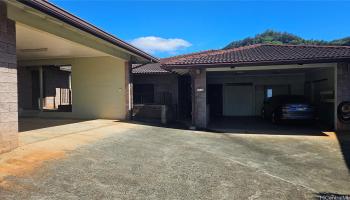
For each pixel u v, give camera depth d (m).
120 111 13.50
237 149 7.86
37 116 14.35
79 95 13.98
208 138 9.45
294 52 12.23
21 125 10.28
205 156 6.90
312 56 10.73
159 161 6.25
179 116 17.02
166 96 17.05
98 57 13.72
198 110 12.10
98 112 13.76
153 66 18.64
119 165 5.79
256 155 7.20
